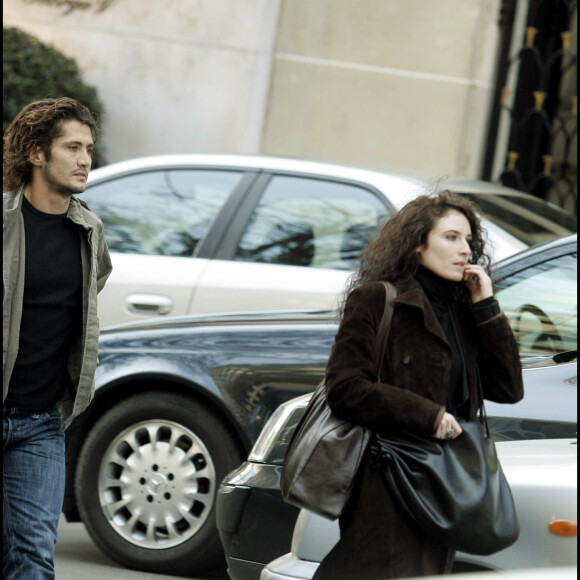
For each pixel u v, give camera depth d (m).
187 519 16.02
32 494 11.10
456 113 36.22
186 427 16.09
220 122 35.34
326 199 20.56
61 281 11.09
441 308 9.94
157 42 35.09
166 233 21.00
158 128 35.19
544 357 12.85
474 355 9.95
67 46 34.94
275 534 12.98
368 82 36.03
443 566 9.61
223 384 15.72
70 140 11.03
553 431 11.43
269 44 35.34
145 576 15.95
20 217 10.92
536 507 9.81
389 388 9.39
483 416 10.15
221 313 18.61
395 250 9.88
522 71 36.34
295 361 15.55
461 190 20.48
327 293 19.41
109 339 16.64
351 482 9.41
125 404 16.36
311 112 35.88
